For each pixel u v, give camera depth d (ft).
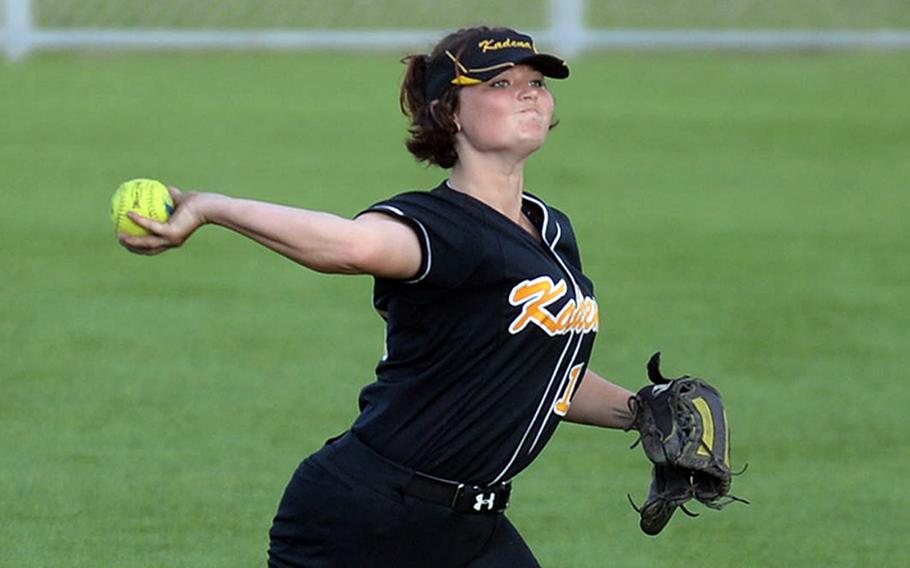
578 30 193.98
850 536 73.20
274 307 107.24
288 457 81.30
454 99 48.78
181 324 103.19
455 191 48.62
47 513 73.51
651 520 55.42
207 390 91.20
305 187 135.13
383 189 135.23
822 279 115.55
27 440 82.94
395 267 46.44
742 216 132.46
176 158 144.97
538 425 50.14
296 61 190.39
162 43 190.29
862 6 208.64
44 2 196.44
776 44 195.52
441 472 48.98
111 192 134.00
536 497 77.25
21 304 106.52
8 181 136.87
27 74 181.06
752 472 81.00
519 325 48.08
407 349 48.65
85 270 114.32
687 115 167.53
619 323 104.63
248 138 153.17
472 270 47.32
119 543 70.33
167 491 76.48
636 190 139.44
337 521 49.24
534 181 141.59
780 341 101.86
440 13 202.28
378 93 173.99
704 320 105.70
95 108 165.07
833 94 178.09
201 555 69.31
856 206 136.15
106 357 96.53
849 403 91.15
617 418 55.26
